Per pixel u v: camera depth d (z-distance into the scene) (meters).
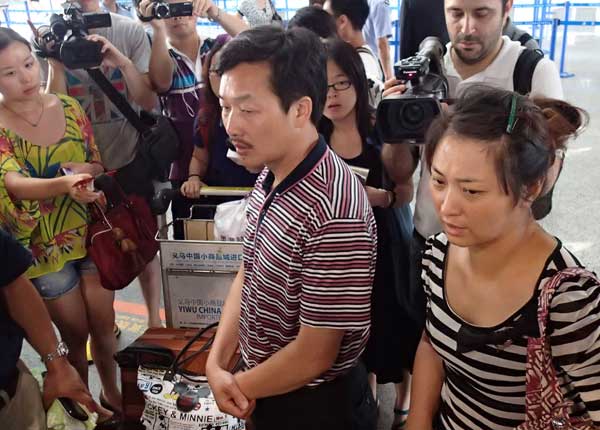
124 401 1.80
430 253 1.15
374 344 2.07
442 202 0.97
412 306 2.00
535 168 0.93
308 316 1.18
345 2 2.63
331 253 1.14
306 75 1.11
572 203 4.14
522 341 0.99
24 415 1.58
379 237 2.00
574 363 0.95
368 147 1.99
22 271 1.60
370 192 1.94
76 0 2.52
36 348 1.68
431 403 1.22
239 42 1.10
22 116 2.07
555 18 7.98
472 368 1.06
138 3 2.44
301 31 1.14
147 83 2.57
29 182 1.98
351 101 1.91
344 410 1.37
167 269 1.98
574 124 1.07
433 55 1.76
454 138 0.94
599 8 9.15
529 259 0.99
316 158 1.17
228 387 1.30
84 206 2.17
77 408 1.67
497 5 1.72
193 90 2.67
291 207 1.16
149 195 2.33
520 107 0.94
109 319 2.31
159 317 2.89
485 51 1.77
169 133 2.38
